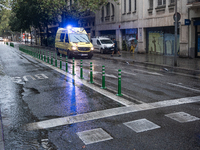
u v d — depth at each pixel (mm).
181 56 21828
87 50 22562
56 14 35469
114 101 7777
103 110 6863
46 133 5336
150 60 20281
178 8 21703
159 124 5707
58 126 5742
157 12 25016
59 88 9906
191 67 15445
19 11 47094
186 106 7113
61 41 25266
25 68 16500
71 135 5199
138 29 28531
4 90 9711
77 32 23641
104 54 28156
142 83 10672
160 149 4484
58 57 24828
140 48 28422
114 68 15977
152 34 26797
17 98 8453
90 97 8352
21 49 37688
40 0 33250
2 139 4980
